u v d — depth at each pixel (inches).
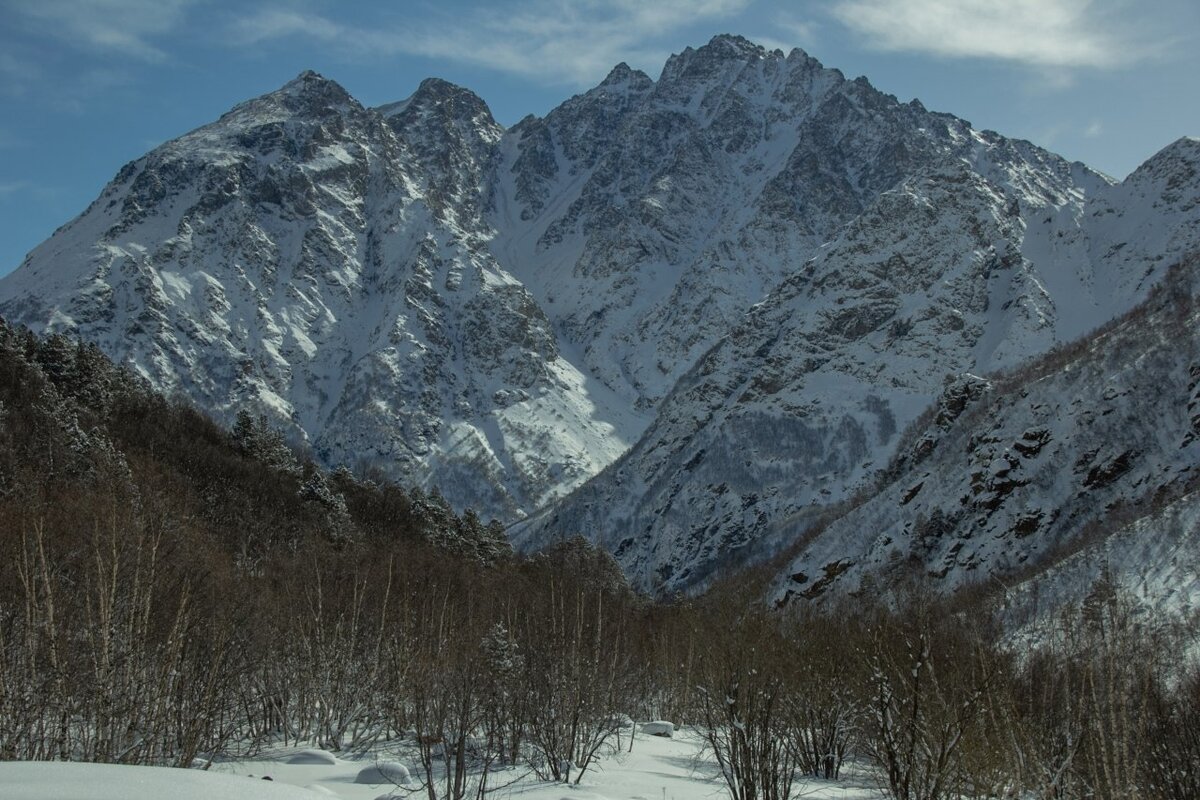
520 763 1266.0
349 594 2121.1
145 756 1088.2
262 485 4045.3
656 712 2469.2
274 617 1798.7
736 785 1091.9
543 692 1300.4
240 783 664.4
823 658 1471.5
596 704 1382.9
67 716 1053.2
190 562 1502.2
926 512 5167.3
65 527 1509.6
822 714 1375.5
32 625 1085.8
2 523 1385.3
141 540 1214.9
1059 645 1056.2
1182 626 1112.8
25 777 646.5
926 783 901.8
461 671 1305.4
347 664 1691.7
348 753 1421.0
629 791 1127.0
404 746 1413.6
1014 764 903.7
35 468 2384.4
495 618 2038.6
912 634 1398.9
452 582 2711.6
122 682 1097.4
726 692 1071.0
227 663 1342.3
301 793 668.1
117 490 2294.5
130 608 1169.4
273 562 2664.9
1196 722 920.9
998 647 1186.6
